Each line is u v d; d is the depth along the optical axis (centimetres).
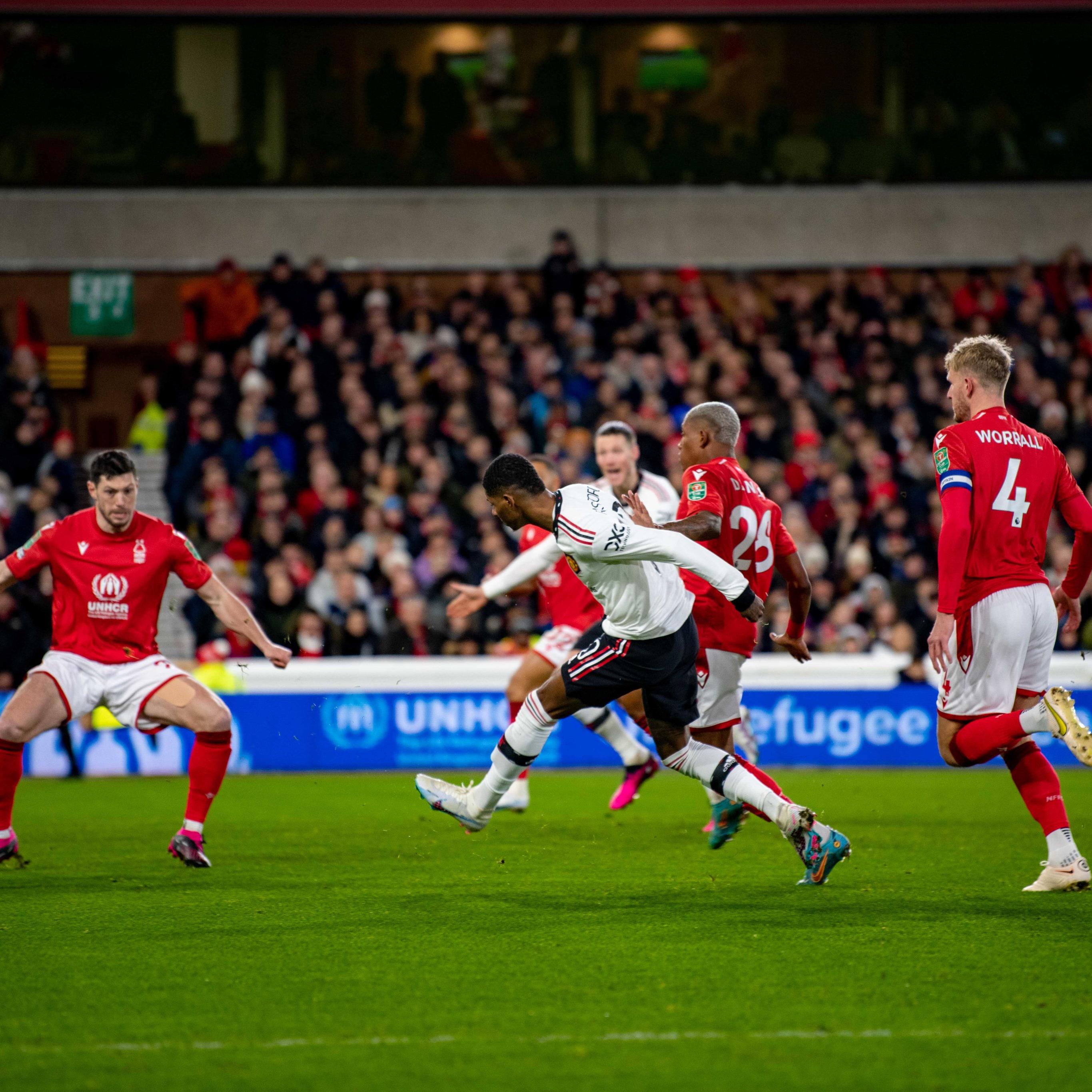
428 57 7350
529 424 5453
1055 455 2039
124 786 3875
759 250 7438
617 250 7425
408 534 4875
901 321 6316
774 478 5147
